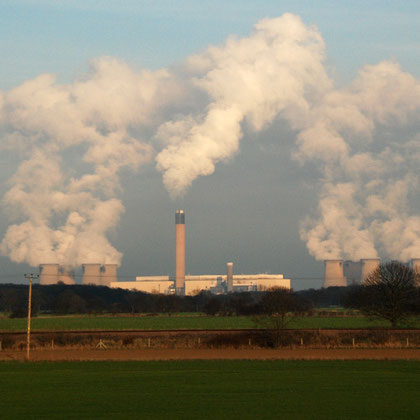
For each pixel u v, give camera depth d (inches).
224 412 5871.1
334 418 5634.8
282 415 5738.2
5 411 5930.1
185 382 7509.8
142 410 5954.7
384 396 6614.2
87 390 7003.0
